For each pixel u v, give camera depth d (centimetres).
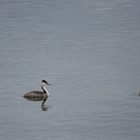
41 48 9444
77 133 6388
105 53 8981
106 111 6888
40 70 8444
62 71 8350
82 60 8750
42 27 10556
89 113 6862
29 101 7362
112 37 9756
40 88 7775
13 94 7600
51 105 7200
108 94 7388
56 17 11119
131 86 7606
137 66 8331
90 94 7431
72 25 10606
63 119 6762
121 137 6247
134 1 11775
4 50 9425
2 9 11719
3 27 10644
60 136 6344
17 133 6481
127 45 9281
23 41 9825
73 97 7381
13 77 8225
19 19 11050
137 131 6369
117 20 10656
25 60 8912
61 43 9619
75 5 11838
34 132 6481
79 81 7912
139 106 6969
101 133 6362
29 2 12112
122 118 6688
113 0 11975
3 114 7000
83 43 9550
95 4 11794
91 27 10394
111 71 8206
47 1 12150
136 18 10700
